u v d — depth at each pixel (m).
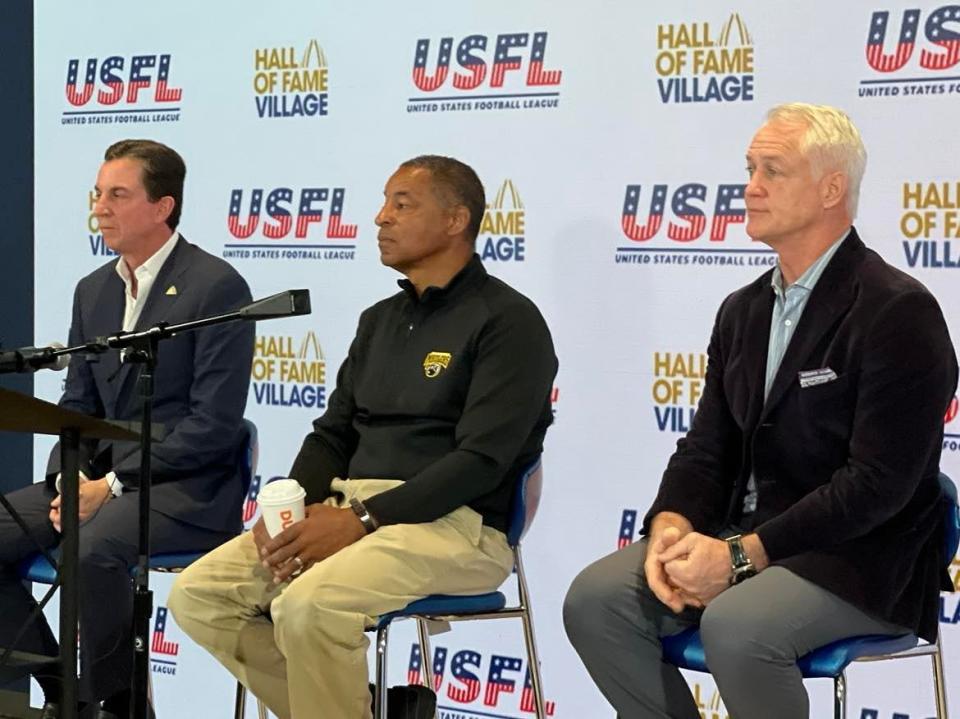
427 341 3.11
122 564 3.30
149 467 2.61
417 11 3.85
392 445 3.09
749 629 2.47
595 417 3.65
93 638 3.27
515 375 2.97
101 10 4.35
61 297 4.46
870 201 3.29
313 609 2.75
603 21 3.58
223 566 3.04
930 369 2.54
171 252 3.61
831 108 2.74
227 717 4.20
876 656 2.59
